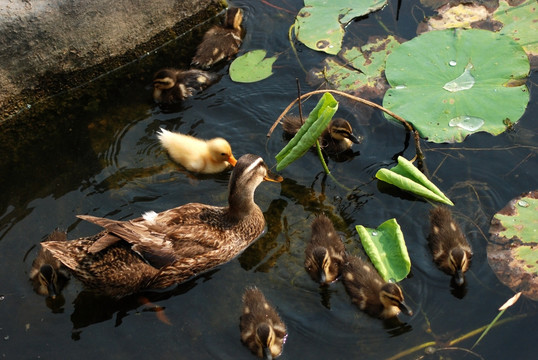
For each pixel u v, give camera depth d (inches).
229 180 103.3
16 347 95.6
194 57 118.3
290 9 123.6
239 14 120.6
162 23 120.8
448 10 119.2
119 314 97.7
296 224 103.8
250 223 102.6
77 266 96.1
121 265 97.0
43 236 102.8
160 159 109.3
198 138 111.0
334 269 99.3
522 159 105.7
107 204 105.3
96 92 117.0
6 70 112.9
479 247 100.0
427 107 109.0
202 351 95.0
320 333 95.7
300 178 107.3
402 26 118.7
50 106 115.7
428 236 101.8
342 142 108.5
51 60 115.0
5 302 98.3
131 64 120.3
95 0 115.3
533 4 118.0
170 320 97.2
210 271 101.0
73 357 95.0
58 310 97.9
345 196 105.4
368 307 96.7
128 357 94.9
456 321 95.6
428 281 98.4
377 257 98.6
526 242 99.1
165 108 114.3
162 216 100.0
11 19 111.4
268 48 119.1
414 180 103.4
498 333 94.4
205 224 100.9
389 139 109.2
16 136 112.7
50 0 113.1
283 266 100.7
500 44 112.9
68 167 108.8
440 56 113.0
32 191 106.7
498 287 97.3
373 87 112.9
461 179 104.9
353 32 118.9
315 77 115.0
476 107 108.3
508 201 102.9
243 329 95.9
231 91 115.3
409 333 95.1
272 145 110.3
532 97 110.3
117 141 111.0
